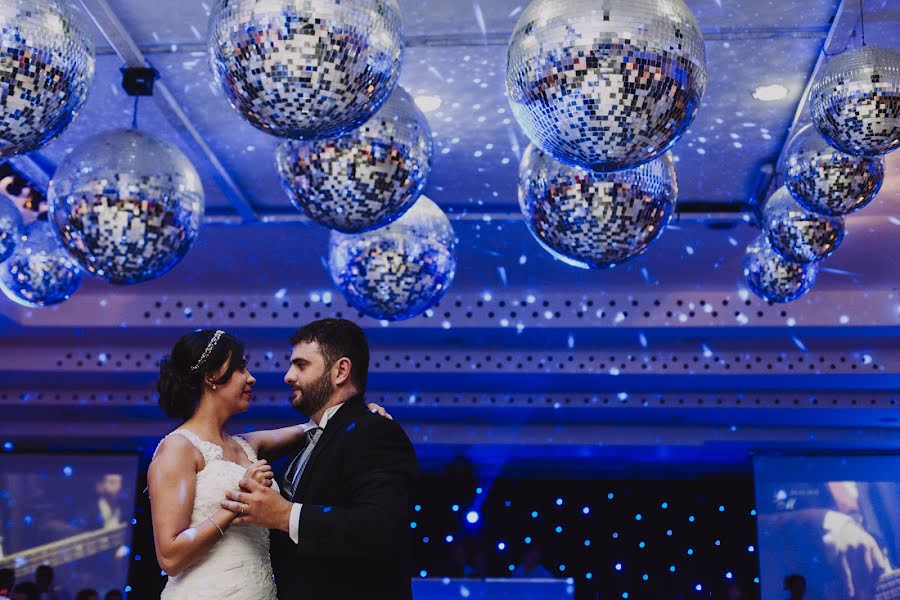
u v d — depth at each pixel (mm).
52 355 9008
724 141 4887
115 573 11109
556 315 8078
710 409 9719
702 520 13508
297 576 2441
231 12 2010
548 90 2018
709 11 3668
